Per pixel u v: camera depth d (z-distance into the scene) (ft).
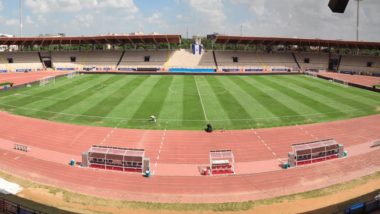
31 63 301.22
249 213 61.93
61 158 90.38
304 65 307.99
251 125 120.57
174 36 276.62
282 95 175.22
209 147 99.09
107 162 84.33
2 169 81.76
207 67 291.58
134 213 61.82
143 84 208.23
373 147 100.07
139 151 85.10
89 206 64.18
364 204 57.06
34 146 99.35
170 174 80.69
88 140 104.78
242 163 87.71
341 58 313.73
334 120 128.67
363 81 241.35
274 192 71.26
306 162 87.76
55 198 67.10
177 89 191.31
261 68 293.84
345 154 93.15
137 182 76.07
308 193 69.97
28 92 177.06
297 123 123.85
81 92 178.50
